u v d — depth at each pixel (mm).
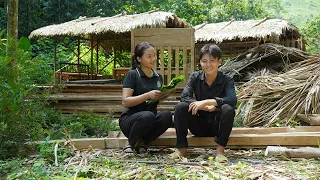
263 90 5555
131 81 3969
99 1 17578
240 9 21984
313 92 5105
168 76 6816
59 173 3178
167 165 3410
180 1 18250
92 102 6898
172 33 6773
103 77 12062
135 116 3836
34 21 15734
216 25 12391
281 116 5176
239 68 7793
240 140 4164
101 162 3521
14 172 3230
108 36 11469
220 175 3041
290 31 11883
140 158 3809
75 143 4180
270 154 3785
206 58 3758
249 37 11344
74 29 9906
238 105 5758
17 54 4438
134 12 14594
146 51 3961
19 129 3891
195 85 3977
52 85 6344
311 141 4086
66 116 5898
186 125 3787
